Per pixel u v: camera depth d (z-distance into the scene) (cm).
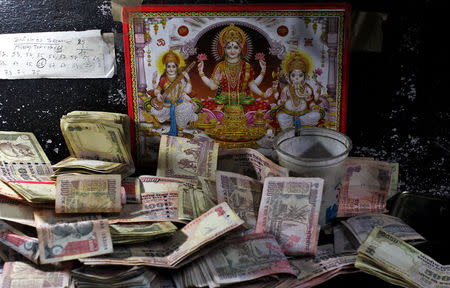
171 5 225
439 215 233
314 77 232
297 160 210
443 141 236
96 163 230
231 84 236
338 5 220
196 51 231
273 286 186
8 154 238
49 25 231
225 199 221
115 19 228
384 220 221
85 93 242
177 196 225
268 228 209
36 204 208
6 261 196
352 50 226
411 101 231
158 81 237
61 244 190
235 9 224
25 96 243
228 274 185
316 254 205
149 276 188
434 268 194
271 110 239
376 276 201
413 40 221
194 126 244
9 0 227
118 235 197
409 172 243
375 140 239
